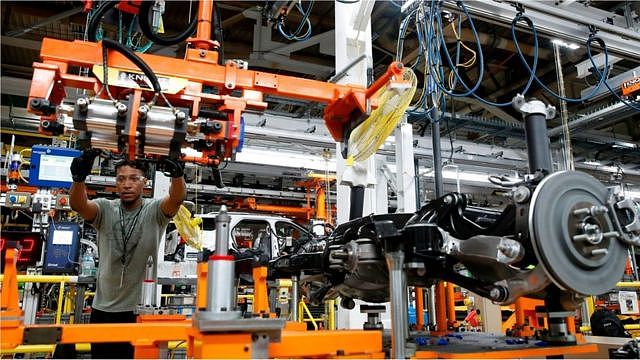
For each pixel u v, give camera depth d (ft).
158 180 16.33
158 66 5.57
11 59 22.45
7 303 4.76
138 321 7.14
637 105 15.67
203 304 4.43
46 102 5.01
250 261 7.55
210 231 19.62
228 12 19.72
